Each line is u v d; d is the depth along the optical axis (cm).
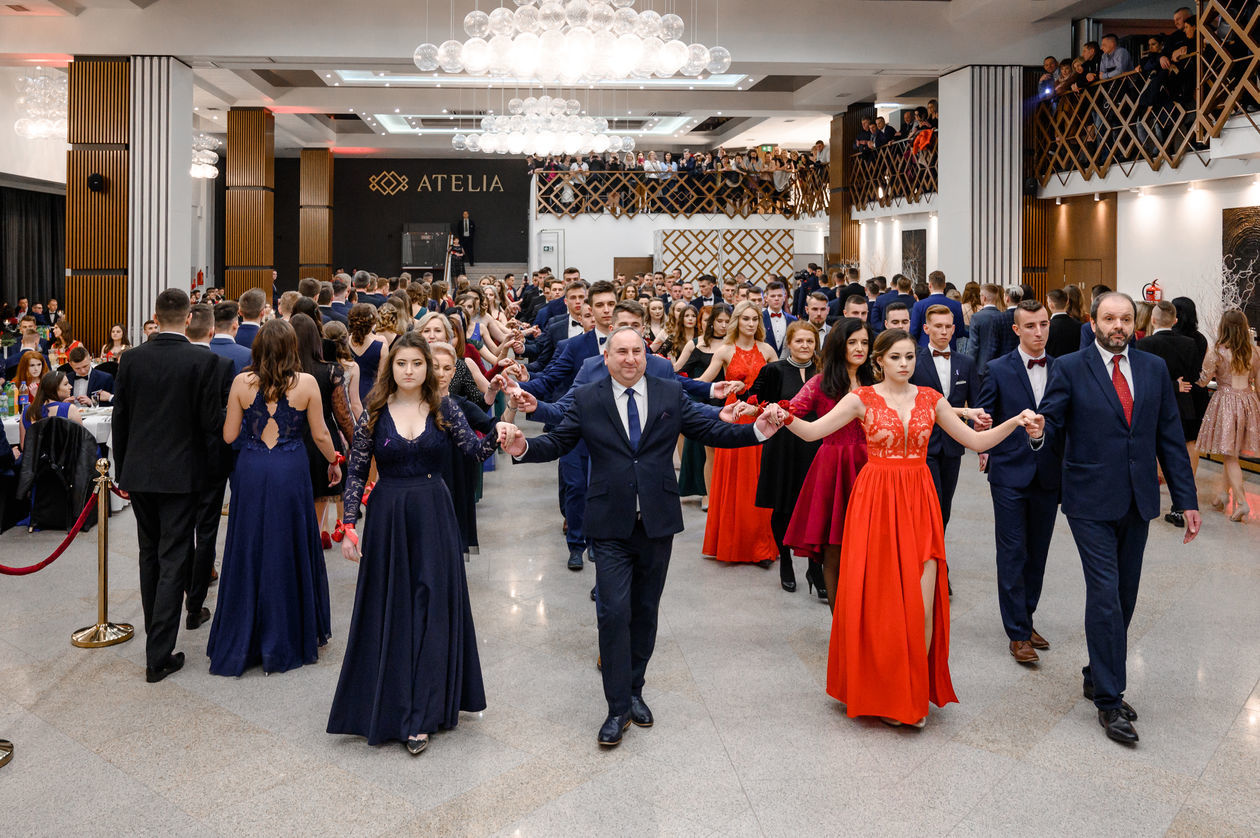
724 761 330
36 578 543
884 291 1072
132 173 1266
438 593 340
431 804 301
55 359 993
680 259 2162
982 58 1334
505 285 1255
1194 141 1028
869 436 355
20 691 390
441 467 348
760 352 584
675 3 1312
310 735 351
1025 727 356
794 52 1326
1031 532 427
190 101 1315
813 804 301
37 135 1383
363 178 2727
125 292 1280
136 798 305
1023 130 1340
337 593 522
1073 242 1303
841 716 367
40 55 1260
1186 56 1011
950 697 360
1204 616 475
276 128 2058
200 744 343
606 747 338
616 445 336
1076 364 359
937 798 305
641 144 2534
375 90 1809
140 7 1246
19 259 1873
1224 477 693
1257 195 1011
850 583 355
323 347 559
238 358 524
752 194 2189
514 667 415
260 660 421
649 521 334
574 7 832
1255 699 379
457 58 866
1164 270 1145
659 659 425
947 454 468
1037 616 479
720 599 509
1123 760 330
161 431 403
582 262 2206
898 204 1644
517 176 2742
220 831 286
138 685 397
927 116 1579
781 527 515
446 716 344
